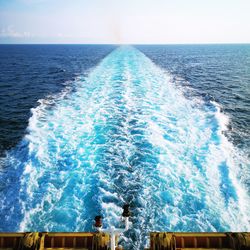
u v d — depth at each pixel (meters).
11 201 9.94
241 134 16.42
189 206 9.43
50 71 47.47
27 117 20.23
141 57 59.31
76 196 10.03
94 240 6.53
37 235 6.66
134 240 8.17
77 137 14.96
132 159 12.44
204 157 12.64
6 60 76.69
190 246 6.69
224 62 66.38
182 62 62.97
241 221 8.77
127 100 21.78
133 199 9.82
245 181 11.11
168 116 18.16
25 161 12.73
